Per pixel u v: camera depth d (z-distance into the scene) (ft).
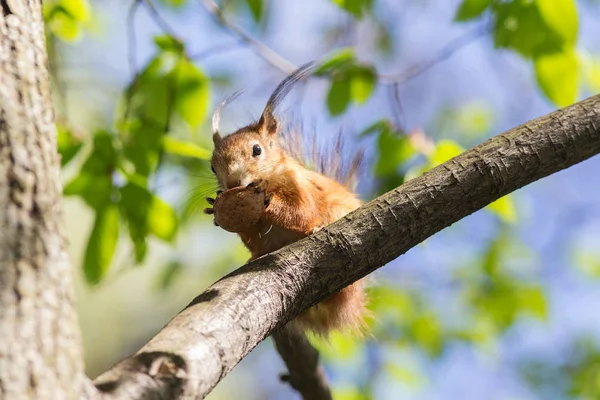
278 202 28.86
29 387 13.91
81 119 49.47
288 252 20.99
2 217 15.38
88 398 14.60
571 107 23.06
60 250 15.78
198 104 33.71
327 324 28.60
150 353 16.39
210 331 17.72
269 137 32.42
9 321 14.38
